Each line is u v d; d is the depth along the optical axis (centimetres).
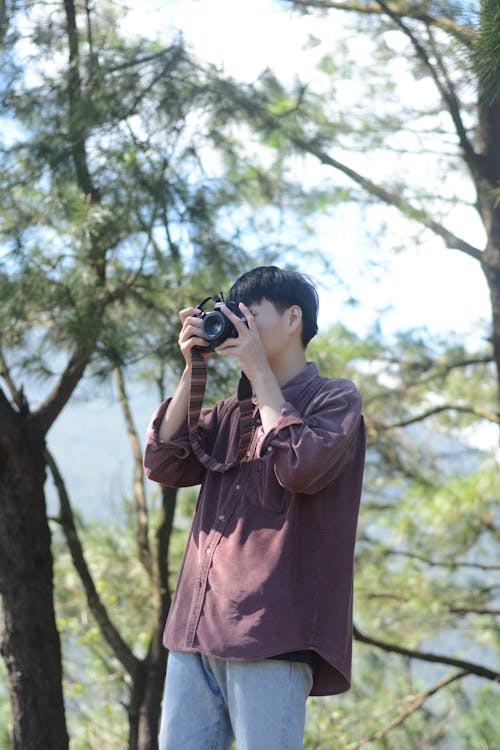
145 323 523
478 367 873
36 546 538
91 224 480
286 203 670
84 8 535
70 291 480
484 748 812
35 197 500
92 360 527
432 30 555
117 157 507
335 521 205
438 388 850
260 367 207
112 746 776
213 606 201
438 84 620
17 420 541
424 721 837
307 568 201
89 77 521
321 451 195
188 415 219
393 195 680
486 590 838
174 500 660
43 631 534
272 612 195
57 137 493
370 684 873
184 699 204
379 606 859
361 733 823
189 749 201
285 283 218
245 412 213
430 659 770
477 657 895
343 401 207
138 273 511
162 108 523
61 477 677
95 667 816
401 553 854
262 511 204
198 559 209
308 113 614
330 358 764
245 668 195
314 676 207
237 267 529
